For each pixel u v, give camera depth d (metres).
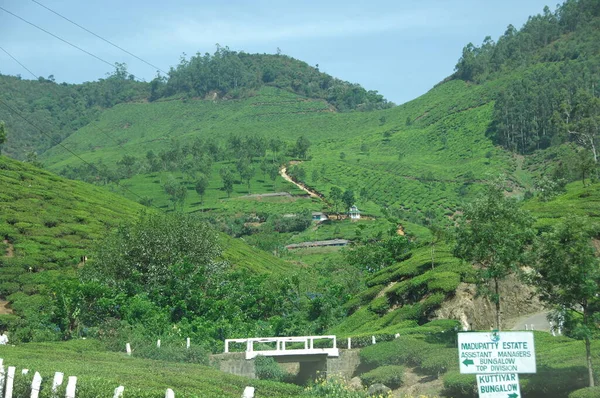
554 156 161.25
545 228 45.25
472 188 159.00
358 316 45.03
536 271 24.28
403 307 42.62
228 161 194.38
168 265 51.62
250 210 148.12
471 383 23.16
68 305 41.22
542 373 22.89
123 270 52.31
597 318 22.27
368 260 59.53
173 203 153.62
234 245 85.12
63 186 84.88
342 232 126.69
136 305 43.25
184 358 34.78
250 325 46.47
